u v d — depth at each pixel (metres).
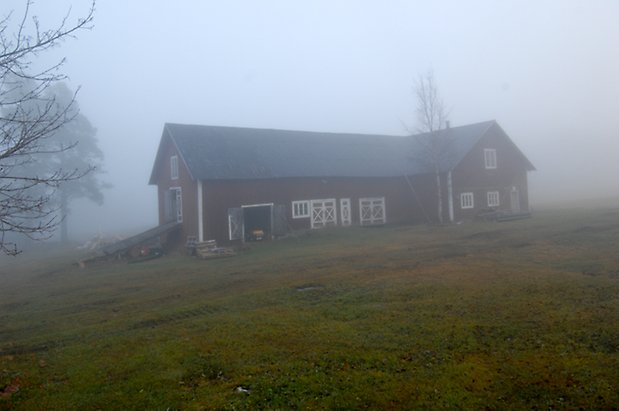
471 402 6.03
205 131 32.06
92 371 7.72
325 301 11.88
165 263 23.72
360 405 6.02
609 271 13.12
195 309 11.91
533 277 12.98
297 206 32.06
